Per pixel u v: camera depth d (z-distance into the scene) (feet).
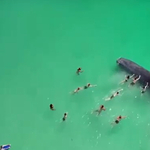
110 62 96.17
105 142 80.59
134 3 112.06
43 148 79.46
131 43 101.50
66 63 96.12
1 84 91.04
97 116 84.64
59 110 85.87
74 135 81.71
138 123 83.56
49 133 81.97
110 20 107.76
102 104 86.89
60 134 81.87
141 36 103.40
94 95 88.69
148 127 82.94
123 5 111.75
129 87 89.66
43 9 110.63
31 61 96.68
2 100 87.66
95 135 81.66
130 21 107.45
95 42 101.60
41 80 92.12
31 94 89.04
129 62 92.48
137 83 90.02
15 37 102.68
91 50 99.40
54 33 104.12
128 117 84.48
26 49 99.76
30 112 85.51
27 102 87.45
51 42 101.71
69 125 83.35
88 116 84.74
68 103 87.30
